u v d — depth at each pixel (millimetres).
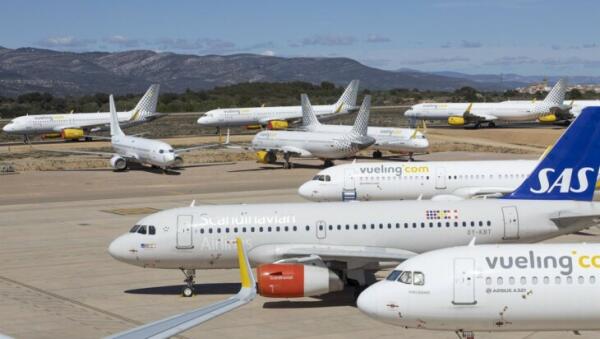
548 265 35406
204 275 58781
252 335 42594
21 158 158125
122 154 139125
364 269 50406
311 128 158250
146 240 50750
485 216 51812
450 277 35406
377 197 79312
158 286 55594
